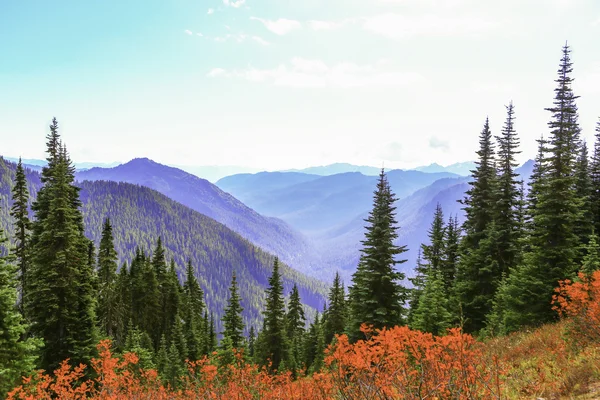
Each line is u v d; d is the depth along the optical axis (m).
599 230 25.86
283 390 8.22
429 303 22.81
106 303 41.69
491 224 27.89
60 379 10.90
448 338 5.30
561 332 11.34
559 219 19.89
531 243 21.00
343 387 5.50
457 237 37.38
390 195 25.41
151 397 10.59
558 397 6.64
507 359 10.36
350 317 25.28
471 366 5.10
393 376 5.19
